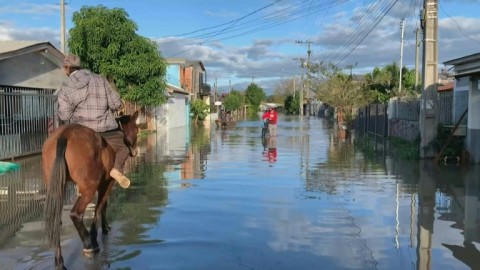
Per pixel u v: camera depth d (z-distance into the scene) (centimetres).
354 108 4244
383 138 2695
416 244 680
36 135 1756
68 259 612
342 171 1390
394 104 2625
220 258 618
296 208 901
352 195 1029
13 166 1406
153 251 645
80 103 650
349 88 4338
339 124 4241
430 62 1620
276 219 817
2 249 650
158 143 2389
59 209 530
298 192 1062
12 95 1633
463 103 1834
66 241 689
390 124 2661
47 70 2097
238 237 710
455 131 1562
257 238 705
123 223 790
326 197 1007
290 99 10775
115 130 683
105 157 616
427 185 1150
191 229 753
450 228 764
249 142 2453
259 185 1151
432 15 1612
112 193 1048
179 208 898
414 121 2120
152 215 845
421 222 802
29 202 959
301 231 743
